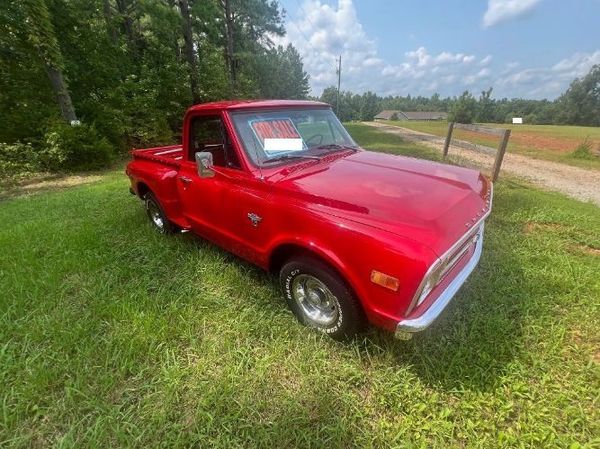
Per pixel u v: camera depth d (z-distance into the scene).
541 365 2.35
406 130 27.83
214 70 21.73
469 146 8.81
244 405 2.12
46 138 11.20
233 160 3.08
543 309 2.95
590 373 2.29
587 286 3.27
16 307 3.04
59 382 2.30
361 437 1.94
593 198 7.24
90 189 7.96
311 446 1.91
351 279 2.25
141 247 4.21
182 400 2.19
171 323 2.83
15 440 1.94
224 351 2.58
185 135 3.65
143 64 18.86
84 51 14.41
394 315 2.11
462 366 2.35
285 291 2.89
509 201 6.09
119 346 2.57
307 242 2.44
